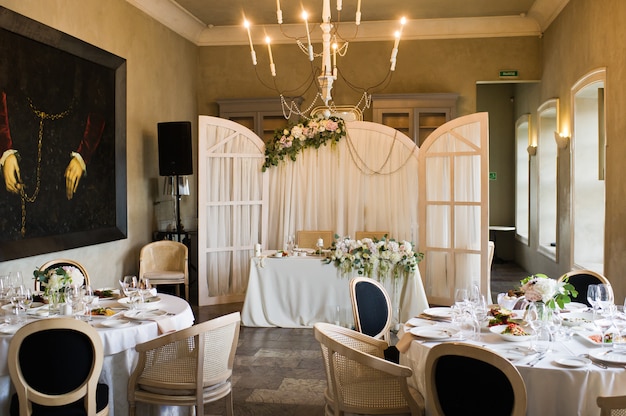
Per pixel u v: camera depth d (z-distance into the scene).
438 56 9.58
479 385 2.63
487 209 6.75
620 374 2.81
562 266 8.35
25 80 5.43
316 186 7.76
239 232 7.79
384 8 8.79
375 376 3.09
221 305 7.66
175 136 7.81
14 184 5.29
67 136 6.09
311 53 5.36
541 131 9.74
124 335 3.61
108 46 7.03
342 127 7.55
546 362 2.93
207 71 9.95
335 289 6.51
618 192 5.83
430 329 3.52
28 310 3.96
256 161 7.83
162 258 7.52
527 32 9.41
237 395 4.51
